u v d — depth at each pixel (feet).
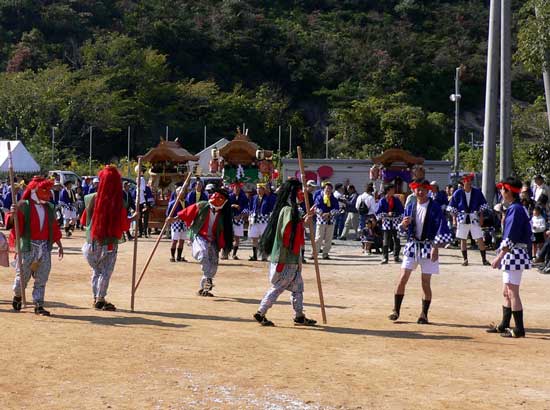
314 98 321.11
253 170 106.01
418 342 34.12
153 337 32.68
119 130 249.34
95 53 273.95
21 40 300.20
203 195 68.39
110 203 39.93
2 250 39.50
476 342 34.78
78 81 261.65
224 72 320.91
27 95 235.20
